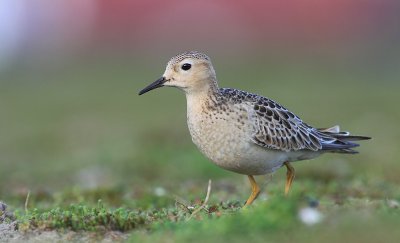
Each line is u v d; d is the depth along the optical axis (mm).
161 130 20297
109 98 29922
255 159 8289
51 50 40844
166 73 8688
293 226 6789
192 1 42344
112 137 20406
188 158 15219
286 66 37875
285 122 8531
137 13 42625
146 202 9727
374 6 41562
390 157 15125
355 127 20234
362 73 35750
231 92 8508
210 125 8258
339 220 6977
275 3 42125
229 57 39938
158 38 42000
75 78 36219
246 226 6762
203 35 41844
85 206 8234
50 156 17984
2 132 22594
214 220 7125
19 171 15234
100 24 42344
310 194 9836
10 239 7230
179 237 6715
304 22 42219
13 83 34938
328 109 24344
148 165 15070
